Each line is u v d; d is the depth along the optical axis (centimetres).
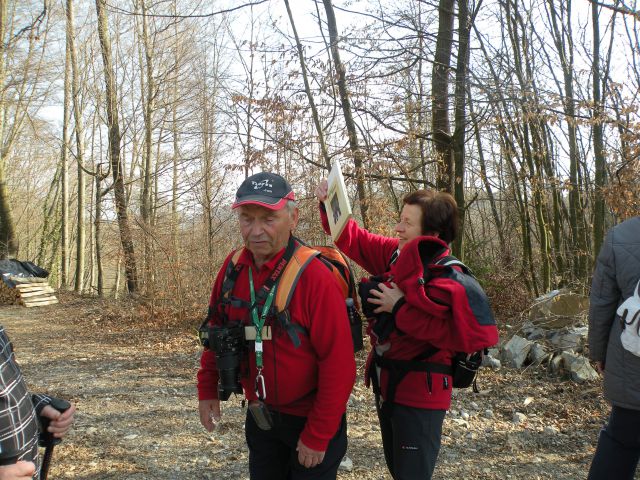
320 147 958
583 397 507
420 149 1016
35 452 185
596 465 266
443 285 226
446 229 259
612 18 941
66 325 1156
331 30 868
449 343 228
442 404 244
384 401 251
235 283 234
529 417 475
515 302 984
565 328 634
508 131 1074
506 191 1348
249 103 925
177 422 495
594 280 270
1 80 1841
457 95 802
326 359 218
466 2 815
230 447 432
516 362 604
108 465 398
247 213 220
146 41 1585
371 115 848
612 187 765
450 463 391
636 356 246
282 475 248
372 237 291
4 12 1828
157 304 1121
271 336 220
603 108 817
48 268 2836
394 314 235
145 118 1623
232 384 222
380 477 372
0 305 1504
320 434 214
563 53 1103
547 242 1133
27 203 3219
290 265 222
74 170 3225
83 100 2139
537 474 371
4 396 169
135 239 1176
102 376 682
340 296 224
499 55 873
